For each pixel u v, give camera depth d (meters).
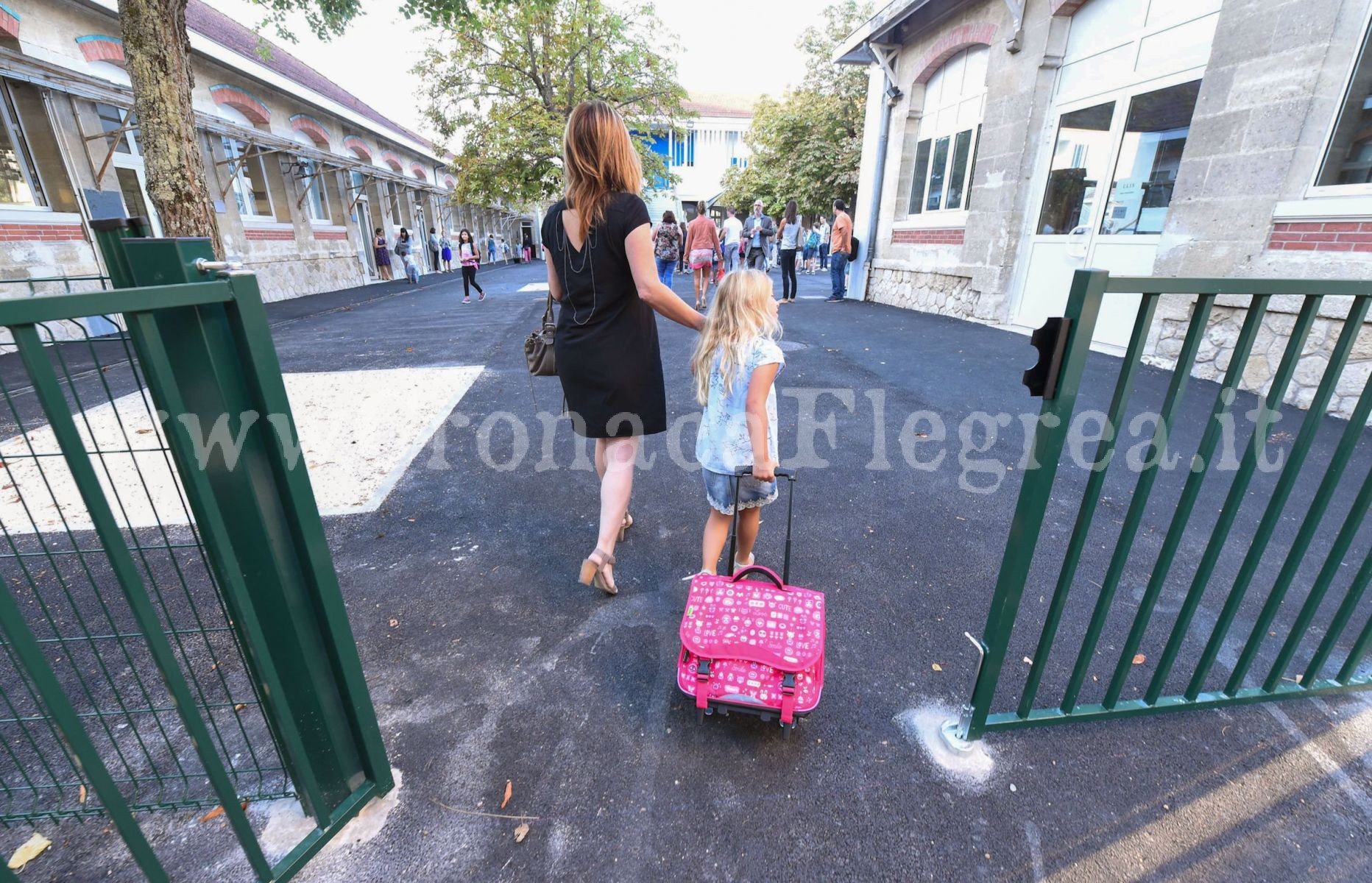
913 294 10.57
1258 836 1.57
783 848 1.53
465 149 17.00
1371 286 1.34
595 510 3.30
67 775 1.75
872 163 11.55
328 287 16.86
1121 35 6.55
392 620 2.39
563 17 15.27
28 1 8.11
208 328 1.11
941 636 2.29
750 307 2.12
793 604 1.86
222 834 1.58
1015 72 7.82
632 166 2.14
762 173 25.91
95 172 9.05
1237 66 5.08
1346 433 1.54
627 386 2.24
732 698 1.73
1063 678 2.10
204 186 3.82
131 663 1.59
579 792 1.68
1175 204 5.69
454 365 6.72
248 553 1.28
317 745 1.50
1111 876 1.47
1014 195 8.02
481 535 3.04
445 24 6.11
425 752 1.80
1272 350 5.01
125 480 3.72
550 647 2.24
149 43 3.48
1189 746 1.83
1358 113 4.45
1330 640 1.90
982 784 1.70
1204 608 2.46
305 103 14.77
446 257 27.70
